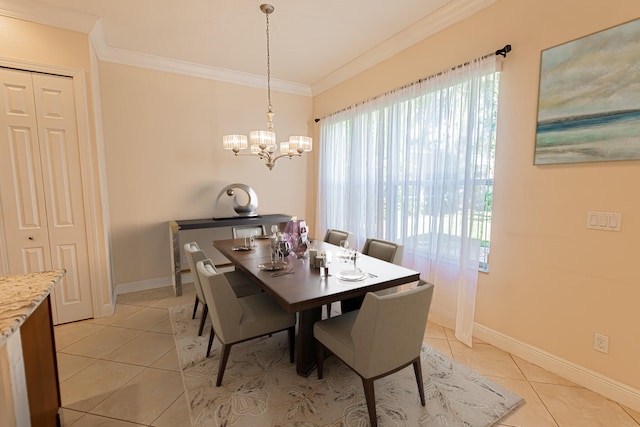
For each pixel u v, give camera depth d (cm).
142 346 250
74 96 276
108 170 356
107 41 327
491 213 246
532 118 217
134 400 188
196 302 299
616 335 186
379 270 223
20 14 252
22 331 129
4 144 255
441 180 282
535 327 225
